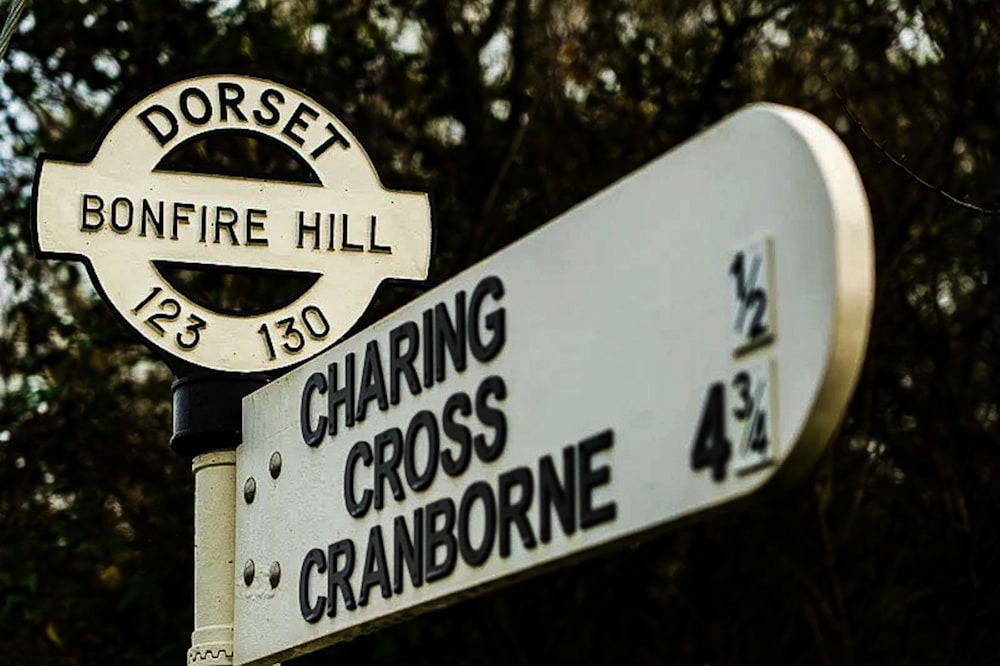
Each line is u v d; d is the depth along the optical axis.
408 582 3.88
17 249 12.32
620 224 3.34
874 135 12.85
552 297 3.51
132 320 4.82
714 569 12.88
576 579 12.71
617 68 13.28
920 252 12.93
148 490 12.04
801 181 2.93
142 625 11.70
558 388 3.46
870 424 12.91
